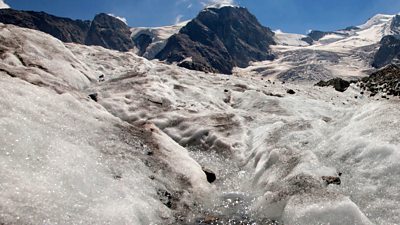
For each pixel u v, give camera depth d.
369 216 7.65
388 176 8.48
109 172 9.05
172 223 8.35
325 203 7.81
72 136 9.70
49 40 22.06
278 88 28.61
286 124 13.56
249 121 16.78
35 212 6.58
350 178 9.03
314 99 24.62
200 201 9.81
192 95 20.94
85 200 7.61
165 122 15.92
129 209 7.78
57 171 7.87
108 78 21.95
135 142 11.12
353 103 24.72
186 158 11.80
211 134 14.76
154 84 20.36
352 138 10.28
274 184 9.63
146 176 9.71
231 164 12.84
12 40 19.84
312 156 10.12
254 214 8.98
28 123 8.95
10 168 7.25
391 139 9.27
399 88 25.70
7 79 10.89
